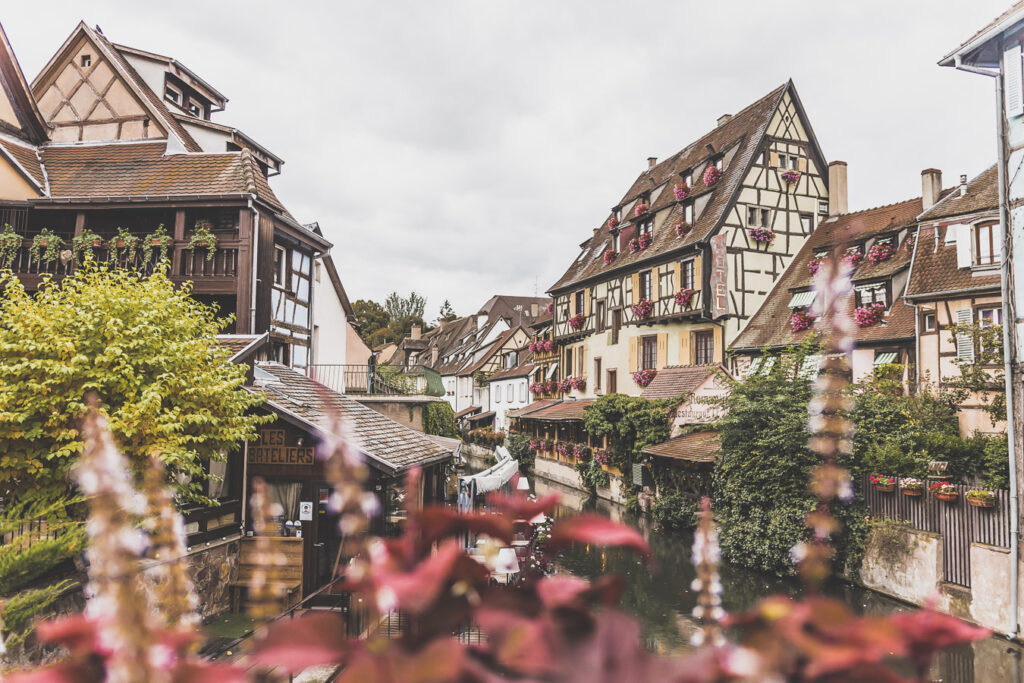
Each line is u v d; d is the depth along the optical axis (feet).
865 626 2.68
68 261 49.52
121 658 2.85
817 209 79.30
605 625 2.84
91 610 3.09
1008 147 35.83
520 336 167.63
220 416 30.17
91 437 3.34
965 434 48.75
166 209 50.31
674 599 38.78
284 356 57.11
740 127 84.94
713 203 78.69
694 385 70.13
